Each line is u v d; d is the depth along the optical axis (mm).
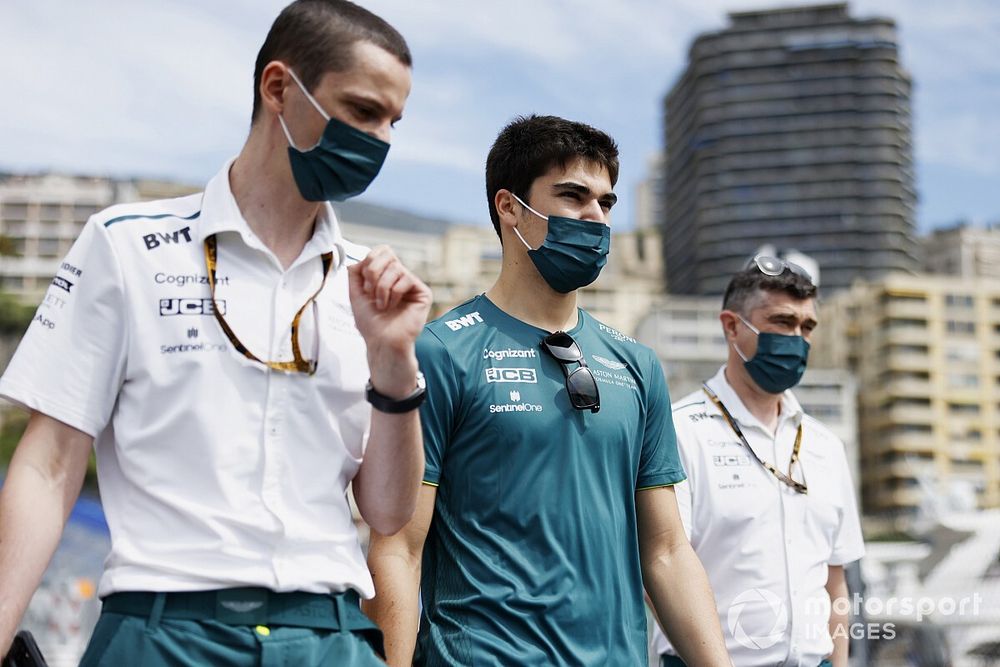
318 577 2176
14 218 95312
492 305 3121
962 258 127625
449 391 2941
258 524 2146
